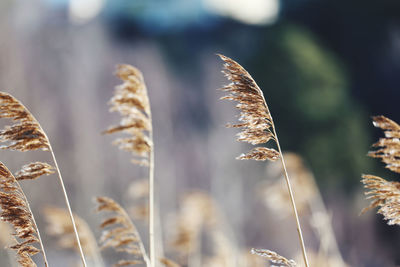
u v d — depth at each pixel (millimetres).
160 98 33625
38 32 29984
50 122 25969
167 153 29812
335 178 25609
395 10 29859
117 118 27984
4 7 27781
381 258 20828
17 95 25359
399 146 2012
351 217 22844
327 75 29516
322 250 6062
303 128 28188
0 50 26156
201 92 35031
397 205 2088
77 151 25203
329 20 32219
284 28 34031
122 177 24312
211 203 6777
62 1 33844
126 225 2924
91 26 36625
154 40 39125
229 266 6523
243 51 35500
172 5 40406
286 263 2068
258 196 21062
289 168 6848
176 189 26953
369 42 30344
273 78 30844
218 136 30672
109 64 33562
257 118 2125
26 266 2238
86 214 18625
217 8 39375
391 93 28688
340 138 26984
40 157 21266
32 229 2244
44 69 28047
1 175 2186
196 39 39219
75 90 28781
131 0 39594
